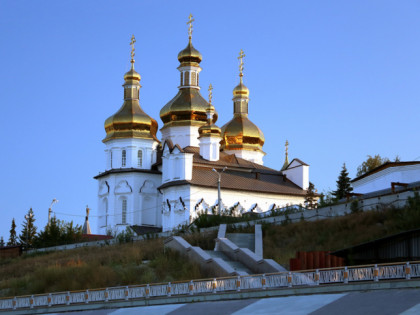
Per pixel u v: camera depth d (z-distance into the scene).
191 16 112.06
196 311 37.47
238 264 51.34
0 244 114.88
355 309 31.41
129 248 67.88
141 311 40.28
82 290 49.53
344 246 51.41
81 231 101.06
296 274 38.09
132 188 104.19
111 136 107.00
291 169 106.75
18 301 50.09
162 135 110.94
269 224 63.69
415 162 67.75
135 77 109.62
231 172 102.31
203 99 109.50
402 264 34.69
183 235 69.12
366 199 59.19
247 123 115.50
